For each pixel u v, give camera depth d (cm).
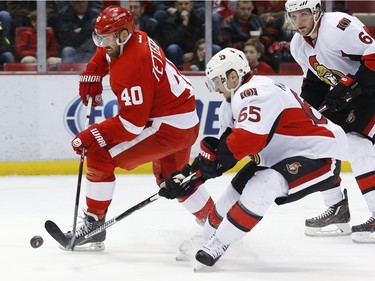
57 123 1440
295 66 1530
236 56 712
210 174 707
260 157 727
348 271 736
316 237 902
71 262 771
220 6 1529
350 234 909
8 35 1476
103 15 762
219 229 717
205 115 1464
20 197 1203
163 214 1049
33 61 1486
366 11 1556
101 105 1441
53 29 1477
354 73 872
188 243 781
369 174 876
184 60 1511
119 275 717
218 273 724
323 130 721
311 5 839
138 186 1306
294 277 711
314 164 714
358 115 873
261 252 817
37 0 1441
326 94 936
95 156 799
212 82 722
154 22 1498
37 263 767
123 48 773
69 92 1439
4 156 1430
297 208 1097
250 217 706
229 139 688
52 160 1444
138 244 859
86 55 1489
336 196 898
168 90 798
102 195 807
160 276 712
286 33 1528
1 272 732
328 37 855
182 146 822
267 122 689
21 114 1430
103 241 849
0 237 905
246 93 695
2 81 1420
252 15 1531
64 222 1005
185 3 1494
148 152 808
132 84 762
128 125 772
